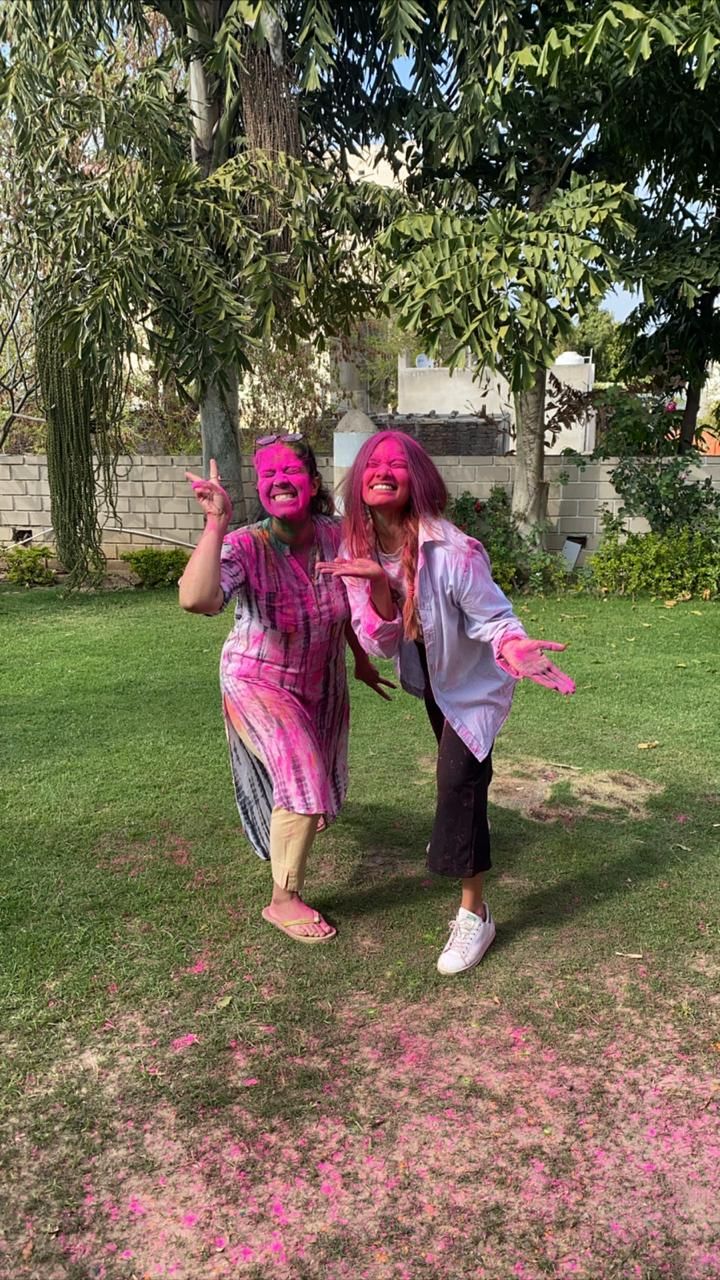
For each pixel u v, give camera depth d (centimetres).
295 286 815
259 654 300
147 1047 254
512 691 293
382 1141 221
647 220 927
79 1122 227
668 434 1027
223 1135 223
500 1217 199
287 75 825
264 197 805
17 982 282
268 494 280
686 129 870
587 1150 218
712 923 317
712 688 604
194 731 530
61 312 821
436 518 271
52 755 489
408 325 793
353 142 955
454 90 864
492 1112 230
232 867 360
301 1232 196
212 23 854
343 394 1667
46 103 809
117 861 365
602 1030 261
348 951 301
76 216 809
